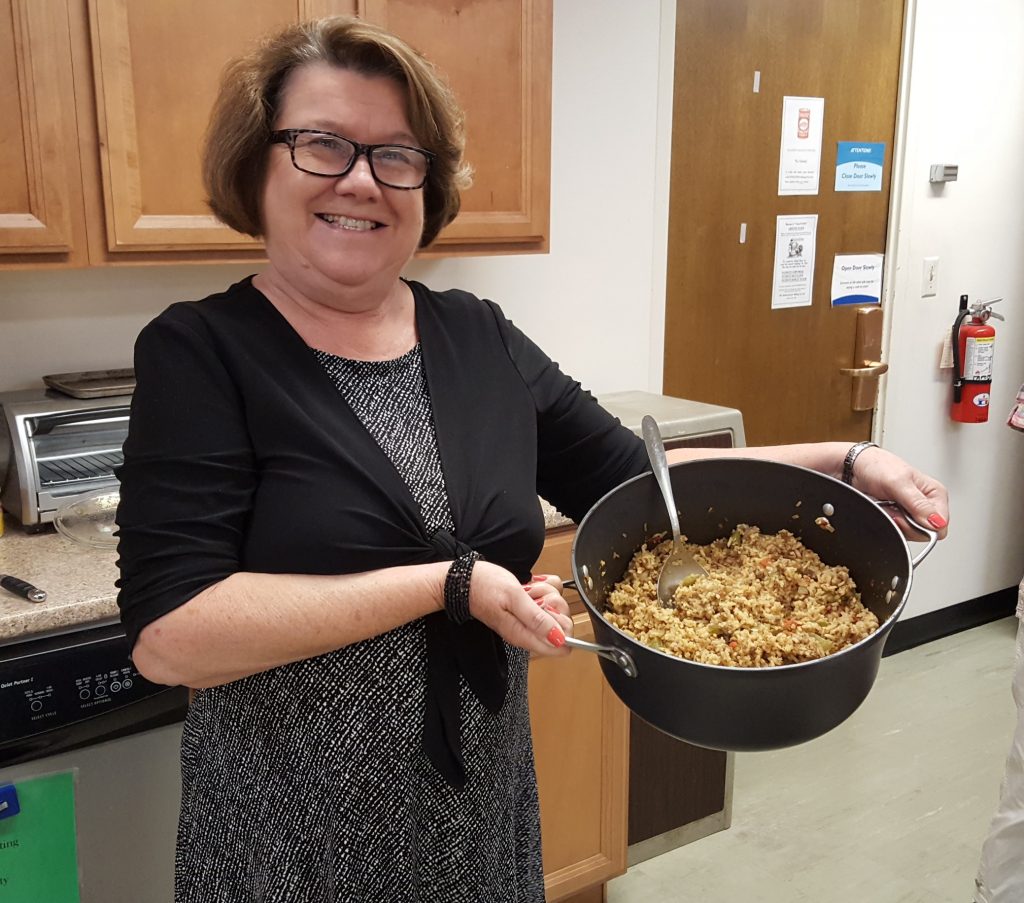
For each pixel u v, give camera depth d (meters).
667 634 0.90
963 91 3.02
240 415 0.93
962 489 3.39
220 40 1.59
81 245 1.57
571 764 1.92
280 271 1.00
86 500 1.63
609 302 2.52
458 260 2.27
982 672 3.20
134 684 1.34
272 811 1.00
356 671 0.97
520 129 1.92
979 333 3.14
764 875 2.22
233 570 0.91
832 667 0.76
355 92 0.93
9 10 1.44
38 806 1.30
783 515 1.04
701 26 2.48
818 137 2.78
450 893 1.06
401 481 0.97
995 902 1.70
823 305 2.93
